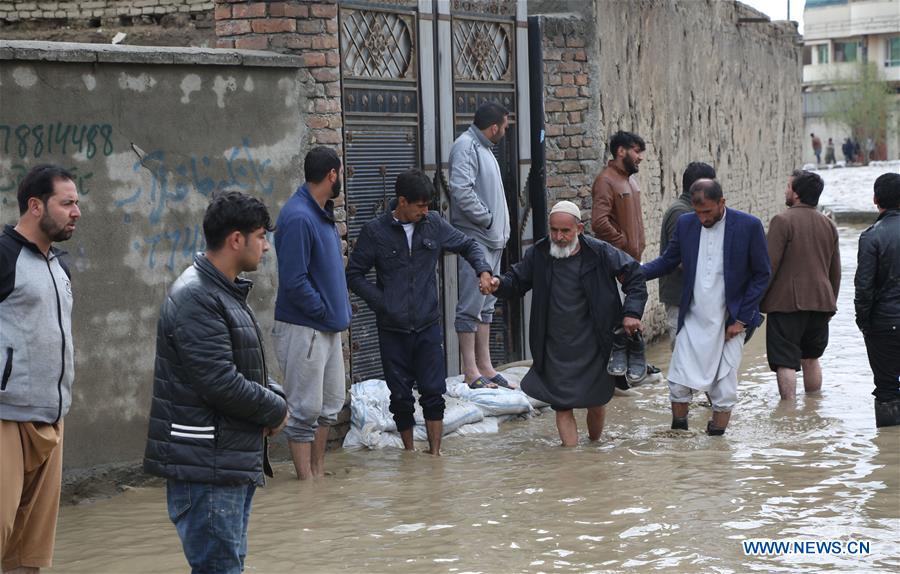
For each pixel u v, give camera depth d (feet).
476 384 31.99
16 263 16.67
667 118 47.62
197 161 25.46
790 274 32.40
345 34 29.17
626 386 27.91
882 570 18.62
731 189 61.21
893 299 28.32
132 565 19.60
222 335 15.43
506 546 20.21
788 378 32.76
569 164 37.86
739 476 24.58
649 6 44.78
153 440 15.60
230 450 15.64
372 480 25.14
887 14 242.58
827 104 220.64
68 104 23.30
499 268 34.01
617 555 19.58
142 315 24.72
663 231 33.12
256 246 15.83
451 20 33.01
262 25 27.14
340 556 19.85
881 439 27.81
